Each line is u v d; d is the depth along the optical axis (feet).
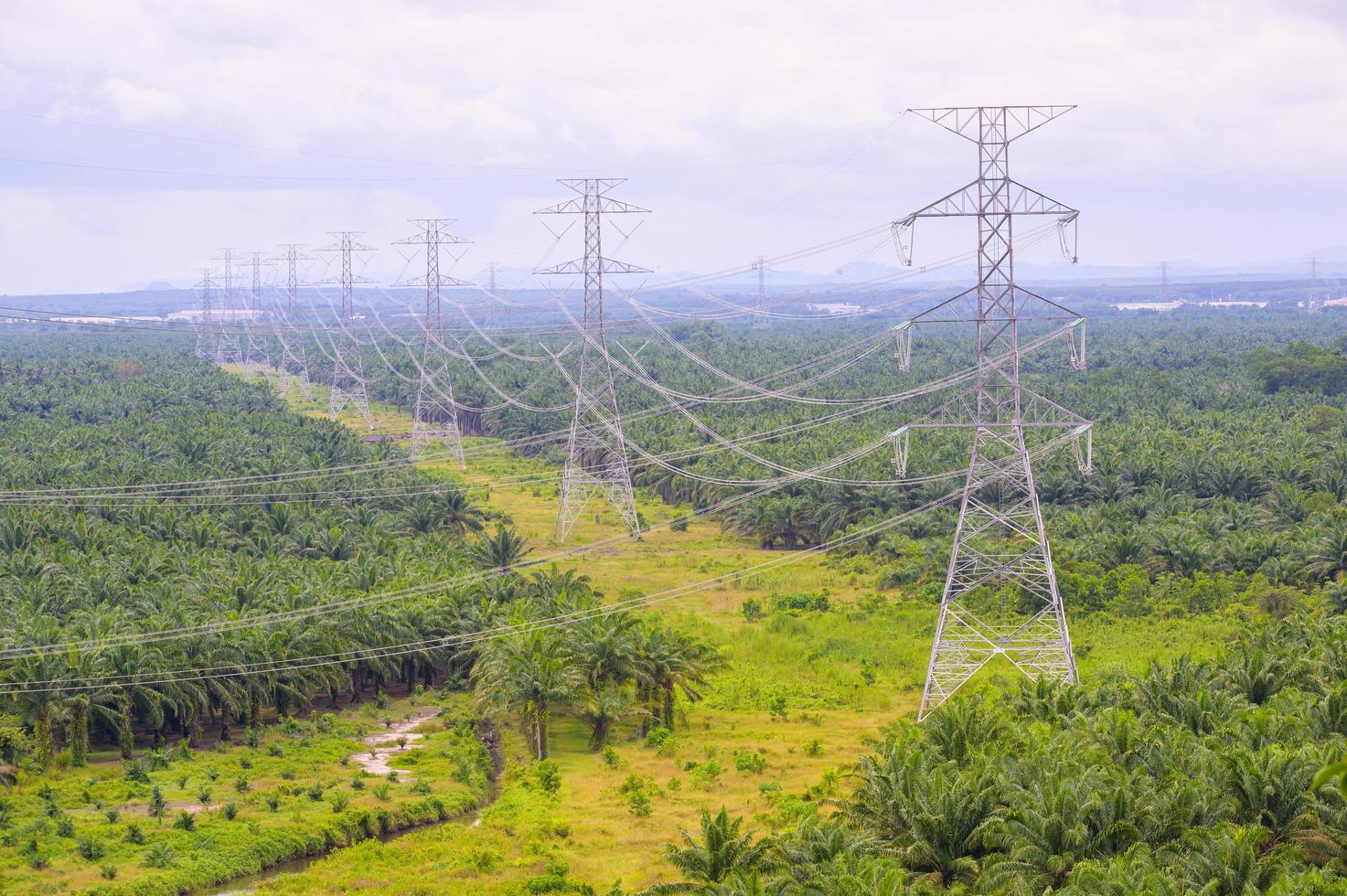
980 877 193.67
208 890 229.86
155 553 386.52
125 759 286.25
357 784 273.13
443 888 223.92
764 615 392.88
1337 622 311.27
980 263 301.63
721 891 187.11
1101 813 196.34
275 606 330.34
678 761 285.84
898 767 218.79
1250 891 172.45
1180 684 256.73
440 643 336.49
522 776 280.31
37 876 224.53
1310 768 199.82
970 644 352.69
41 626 301.02
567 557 474.90
